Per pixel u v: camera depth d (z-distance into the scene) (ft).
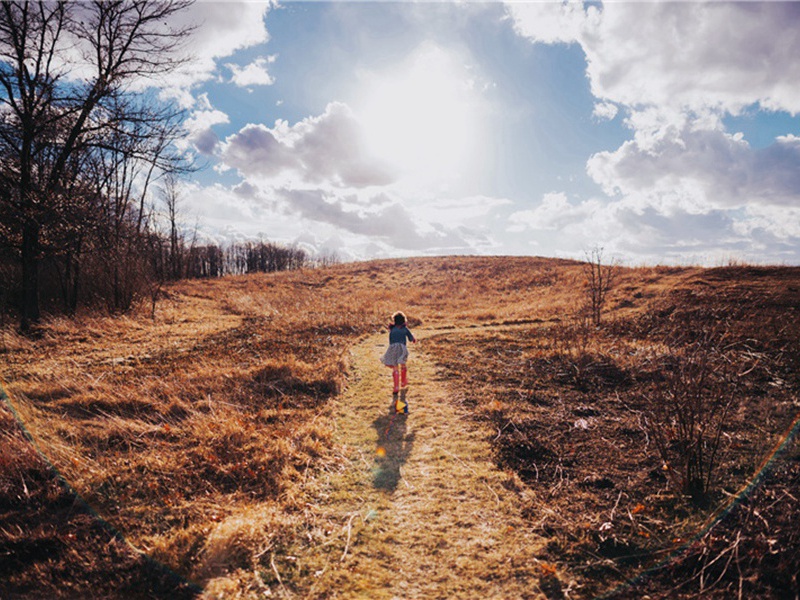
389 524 14.10
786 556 11.73
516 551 12.73
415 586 11.44
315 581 11.48
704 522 13.65
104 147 52.13
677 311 47.03
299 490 15.90
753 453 17.56
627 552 12.68
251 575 11.57
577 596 11.03
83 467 16.24
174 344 40.68
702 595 10.85
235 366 31.83
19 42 45.80
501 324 58.70
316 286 132.98
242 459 17.78
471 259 151.43
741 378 25.23
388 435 21.06
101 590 10.96
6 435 17.57
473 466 17.87
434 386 28.66
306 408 24.30
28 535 12.64
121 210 68.80
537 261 135.95
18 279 53.62
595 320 48.73
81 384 25.46
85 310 55.21
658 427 18.39
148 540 12.80
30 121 46.55
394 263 156.35
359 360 36.22
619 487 16.15
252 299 84.79
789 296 45.50
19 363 31.78
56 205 47.11
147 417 21.79
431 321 65.00
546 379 29.27
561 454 18.79
